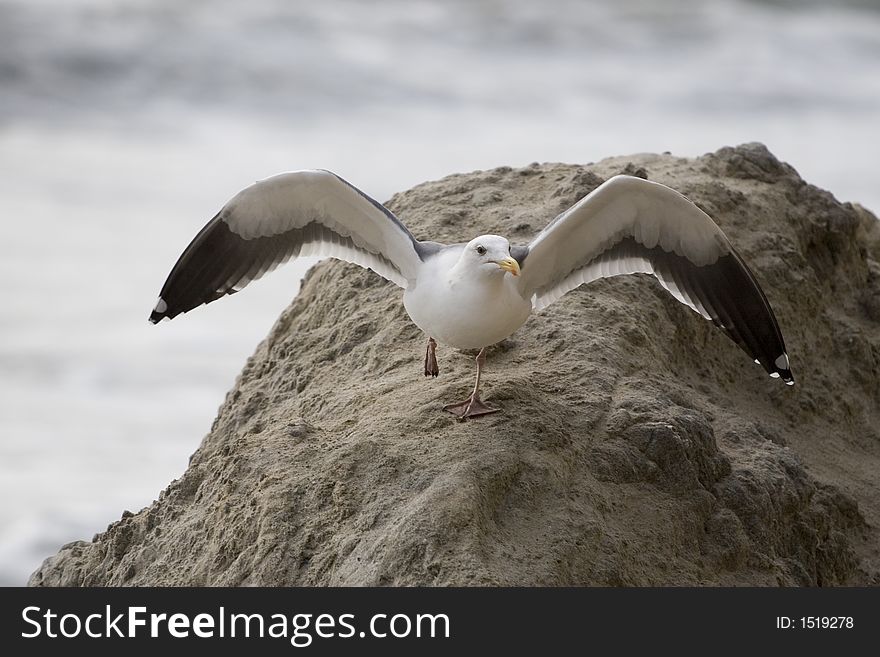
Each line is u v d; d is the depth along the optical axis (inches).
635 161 605.9
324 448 421.7
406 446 406.6
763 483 438.3
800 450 512.4
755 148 617.3
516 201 548.4
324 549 389.1
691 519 415.5
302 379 497.7
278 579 388.8
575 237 423.2
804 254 585.9
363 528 385.1
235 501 418.6
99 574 458.9
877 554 479.5
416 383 451.2
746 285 445.7
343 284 532.7
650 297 508.1
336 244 435.5
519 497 390.6
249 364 562.9
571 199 533.6
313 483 404.8
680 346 509.7
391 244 420.5
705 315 447.5
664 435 421.7
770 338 453.1
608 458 416.2
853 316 592.1
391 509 385.7
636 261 438.9
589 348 462.9
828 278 594.9
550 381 445.1
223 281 438.9
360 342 500.7
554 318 480.1
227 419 515.2
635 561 394.0
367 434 416.2
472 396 422.3
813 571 450.9
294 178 410.0
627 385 449.4
